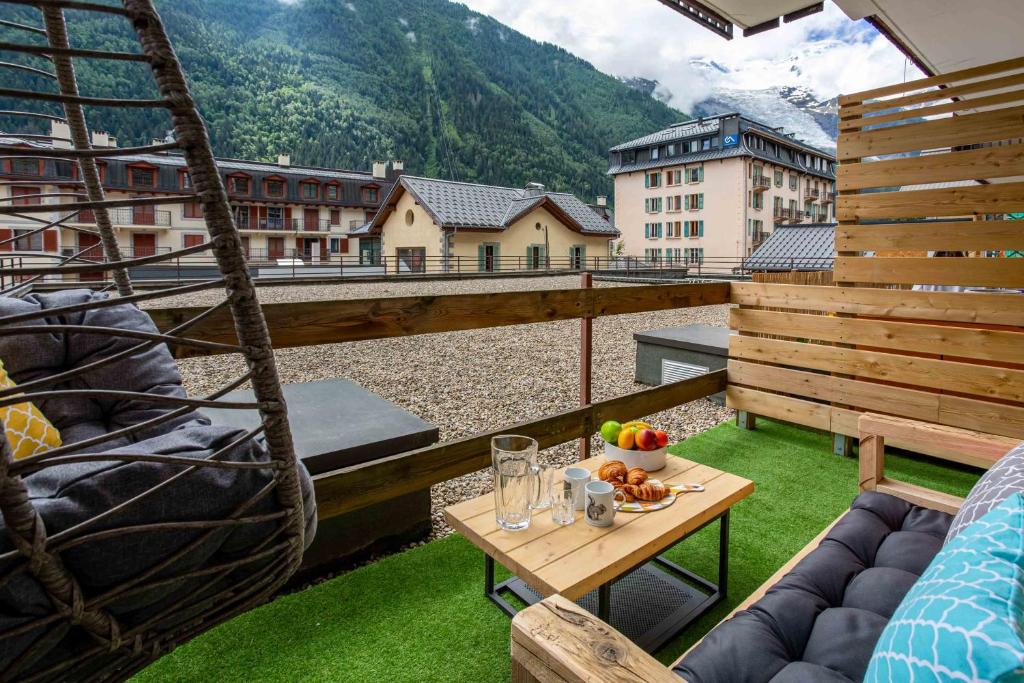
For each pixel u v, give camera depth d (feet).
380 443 6.88
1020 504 2.31
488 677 4.99
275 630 5.60
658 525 5.06
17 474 1.77
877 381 10.16
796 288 10.94
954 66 14.35
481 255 74.54
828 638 3.49
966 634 1.70
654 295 10.14
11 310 3.98
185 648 5.32
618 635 2.65
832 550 4.56
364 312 6.51
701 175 101.76
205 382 17.39
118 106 1.96
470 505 5.50
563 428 8.66
